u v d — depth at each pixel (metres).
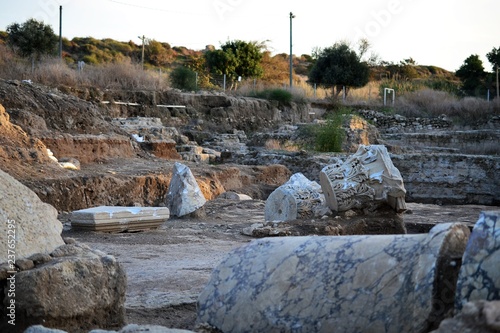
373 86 52.50
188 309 6.09
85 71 35.09
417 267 3.47
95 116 22.48
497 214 3.29
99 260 4.72
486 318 2.81
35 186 14.93
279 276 4.01
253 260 4.27
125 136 22.94
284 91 41.28
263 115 39.34
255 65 57.22
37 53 40.88
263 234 11.84
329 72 48.28
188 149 28.66
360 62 49.16
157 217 12.41
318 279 3.83
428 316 3.28
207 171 20.73
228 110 37.69
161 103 35.53
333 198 12.55
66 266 4.48
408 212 16.86
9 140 16.75
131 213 12.01
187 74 41.03
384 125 41.69
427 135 36.72
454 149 33.91
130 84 35.62
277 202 13.41
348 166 12.76
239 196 18.97
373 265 3.68
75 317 4.52
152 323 5.50
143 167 19.95
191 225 13.34
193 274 7.73
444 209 18.22
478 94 56.19
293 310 3.80
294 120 40.81
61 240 4.89
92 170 18.14
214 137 34.53
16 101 20.14
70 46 68.88
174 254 9.58
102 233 11.65
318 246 4.05
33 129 18.83
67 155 19.08
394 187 12.49
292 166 26.89
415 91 48.19
